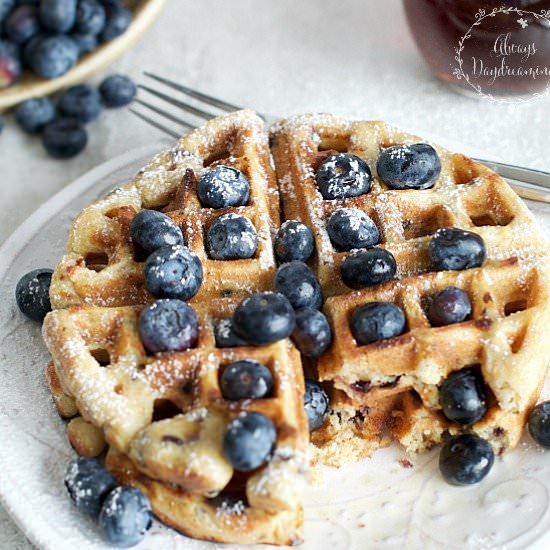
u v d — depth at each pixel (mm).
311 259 569
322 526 538
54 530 521
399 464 555
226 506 518
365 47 748
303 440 517
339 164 581
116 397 525
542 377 550
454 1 658
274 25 762
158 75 737
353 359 536
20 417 552
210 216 569
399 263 562
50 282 578
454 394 536
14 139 702
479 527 531
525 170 626
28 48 699
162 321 532
